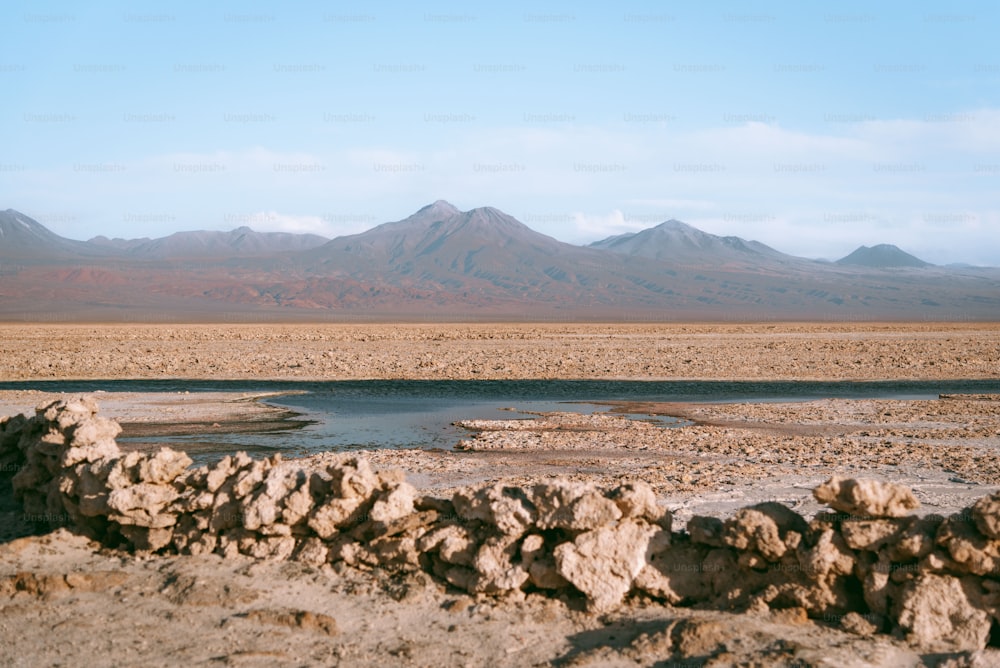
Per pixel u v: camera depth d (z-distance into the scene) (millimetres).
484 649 7781
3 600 8953
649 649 7602
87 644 7848
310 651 7707
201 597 8773
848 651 7449
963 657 7301
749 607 8352
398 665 7480
